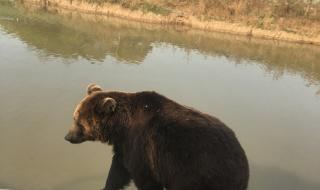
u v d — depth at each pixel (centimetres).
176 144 553
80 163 850
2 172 795
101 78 1370
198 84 1445
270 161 938
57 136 948
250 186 821
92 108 645
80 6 3033
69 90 1227
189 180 535
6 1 3086
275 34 2617
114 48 1903
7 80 1268
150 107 605
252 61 1964
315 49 2444
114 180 701
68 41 1956
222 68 1742
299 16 2762
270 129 1123
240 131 1080
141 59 1725
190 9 2894
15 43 1781
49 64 1488
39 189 751
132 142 618
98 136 662
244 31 2662
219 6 2858
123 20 2798
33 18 2539
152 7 2891
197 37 2441
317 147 1042
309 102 1405
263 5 2848
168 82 1415
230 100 1319
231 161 521
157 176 596
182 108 590
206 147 529
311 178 880
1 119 1004
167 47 2061
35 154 870
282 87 1562
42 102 1120
